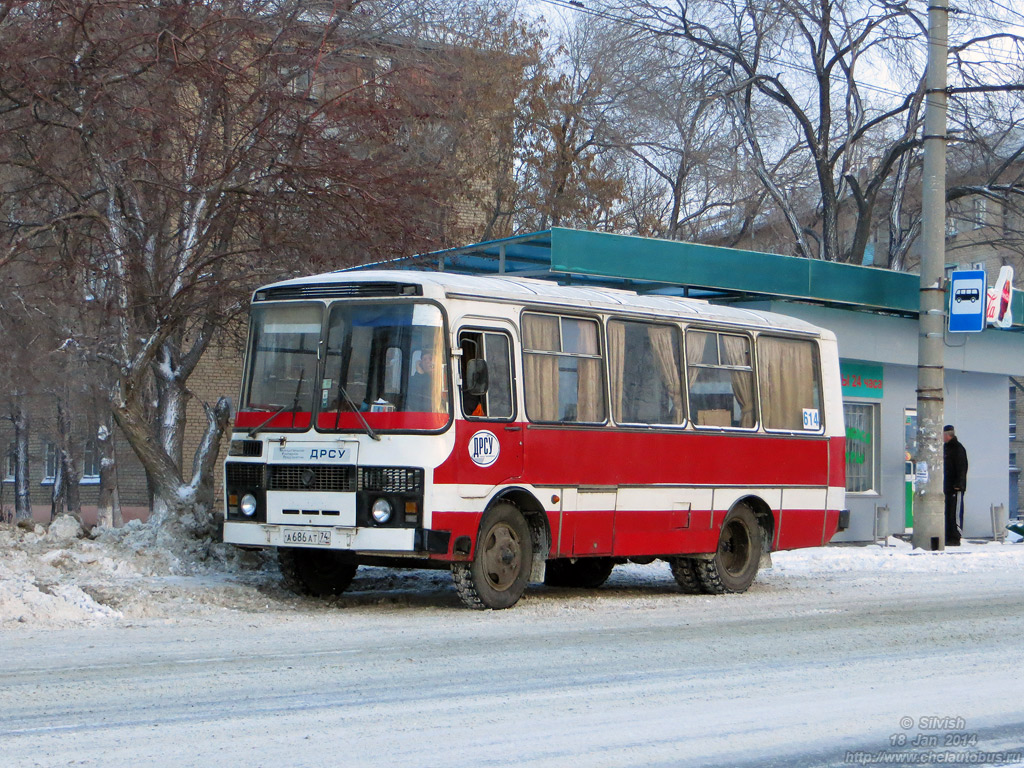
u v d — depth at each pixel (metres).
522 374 13.27
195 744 6.69
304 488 12.69
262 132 17.53
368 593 14.88
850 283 23.08
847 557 20.36
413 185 18.52
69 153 17.95
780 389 16.81
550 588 16.53
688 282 20.38
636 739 7.00
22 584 12.54
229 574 15.79
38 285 19.53
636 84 35.44
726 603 14.43
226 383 36.19
